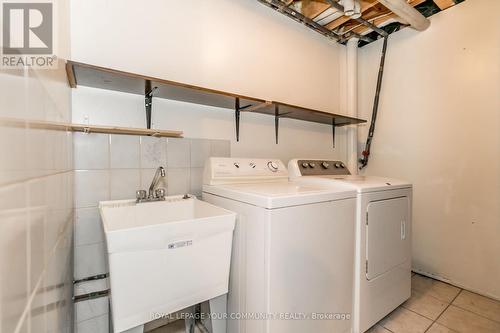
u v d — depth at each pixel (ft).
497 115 6.35
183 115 5.76
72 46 4.42
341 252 4.60
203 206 4.90
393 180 6.13
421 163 7.80
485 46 6.52
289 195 3.89
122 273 3.18
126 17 4.97
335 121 8.55
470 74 6.79
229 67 6.49
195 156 5.91
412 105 8.00
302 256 4.01
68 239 3.70
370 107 9.14
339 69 9.44
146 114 5.21
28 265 1.50
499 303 6.23
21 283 1.36
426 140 7.68
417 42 7.86
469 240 6.84
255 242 3.90
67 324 3.64
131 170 5.04
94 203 4.66
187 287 3.73
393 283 5.66
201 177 5.99
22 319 1.38
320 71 8.78
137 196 4.79
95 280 4.66
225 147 6.44
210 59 6.14
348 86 9.20
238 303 4.28
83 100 4.60
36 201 1.71
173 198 5.25
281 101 7.64
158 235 3.35
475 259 6.74
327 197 4.33
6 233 1.15
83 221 4.55
